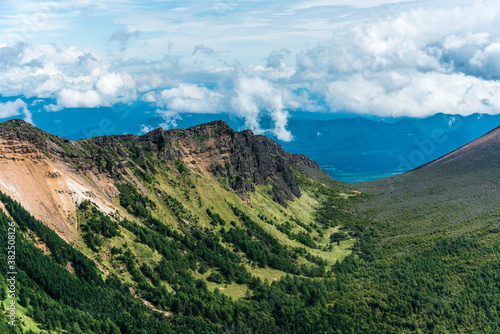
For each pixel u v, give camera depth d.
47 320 177.25
